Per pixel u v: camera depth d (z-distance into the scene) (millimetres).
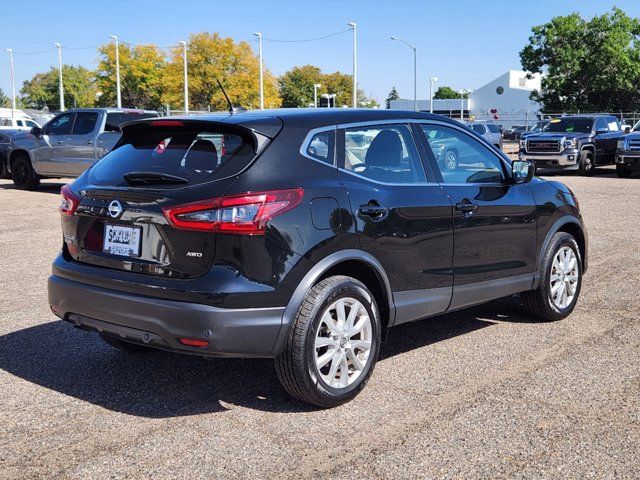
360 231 4121
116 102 67438
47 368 4781
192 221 3678
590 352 5043
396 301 4422
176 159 4016
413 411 4012
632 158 20797
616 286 7078
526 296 5762
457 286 4828
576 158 21891
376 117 4543
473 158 5164
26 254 9008
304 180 3947
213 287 3615
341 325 4031
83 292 4031
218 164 3854
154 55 66562
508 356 4977
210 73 61531
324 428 3793
